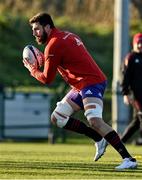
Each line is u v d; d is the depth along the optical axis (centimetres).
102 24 6369
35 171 1608
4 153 2284
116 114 3406
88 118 1645
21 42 5850
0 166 1736
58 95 3538
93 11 6444
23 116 3759
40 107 3762
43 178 1453
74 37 1670
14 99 3772
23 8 6738
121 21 3534
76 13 6488
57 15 6512
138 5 5953
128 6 3544
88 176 1504
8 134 3700
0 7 6556
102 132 1653
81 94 1656
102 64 5709
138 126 2553
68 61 1655
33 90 4606
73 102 1741
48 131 3703
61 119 1755
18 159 1980
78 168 1691
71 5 6525
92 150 2558
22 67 5575
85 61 1655
